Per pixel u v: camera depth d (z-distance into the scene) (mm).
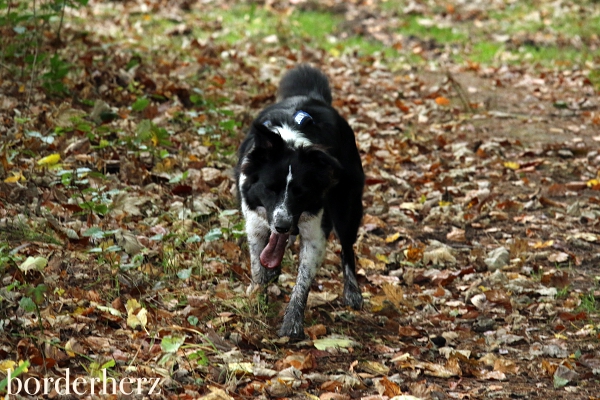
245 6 19719
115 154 8852
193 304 6270
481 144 11484
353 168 6980
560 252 8219
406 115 12609
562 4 21062
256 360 5613
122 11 17719
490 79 15500
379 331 6523
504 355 6176
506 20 19969
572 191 10062
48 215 7117
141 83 11219
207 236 6598
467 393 5461
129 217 7590
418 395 5359
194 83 12000
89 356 5328
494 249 8305
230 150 9562
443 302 7105
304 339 6156
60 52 11586
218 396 4938
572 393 5562
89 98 10336
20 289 5957
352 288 6965
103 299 6141
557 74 15852
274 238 6148
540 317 6875
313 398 5176
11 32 11086
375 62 16188
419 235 8625
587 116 13172
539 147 11523
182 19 17750
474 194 9625
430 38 18359
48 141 8102
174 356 5406
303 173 5918
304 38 17438
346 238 6992
